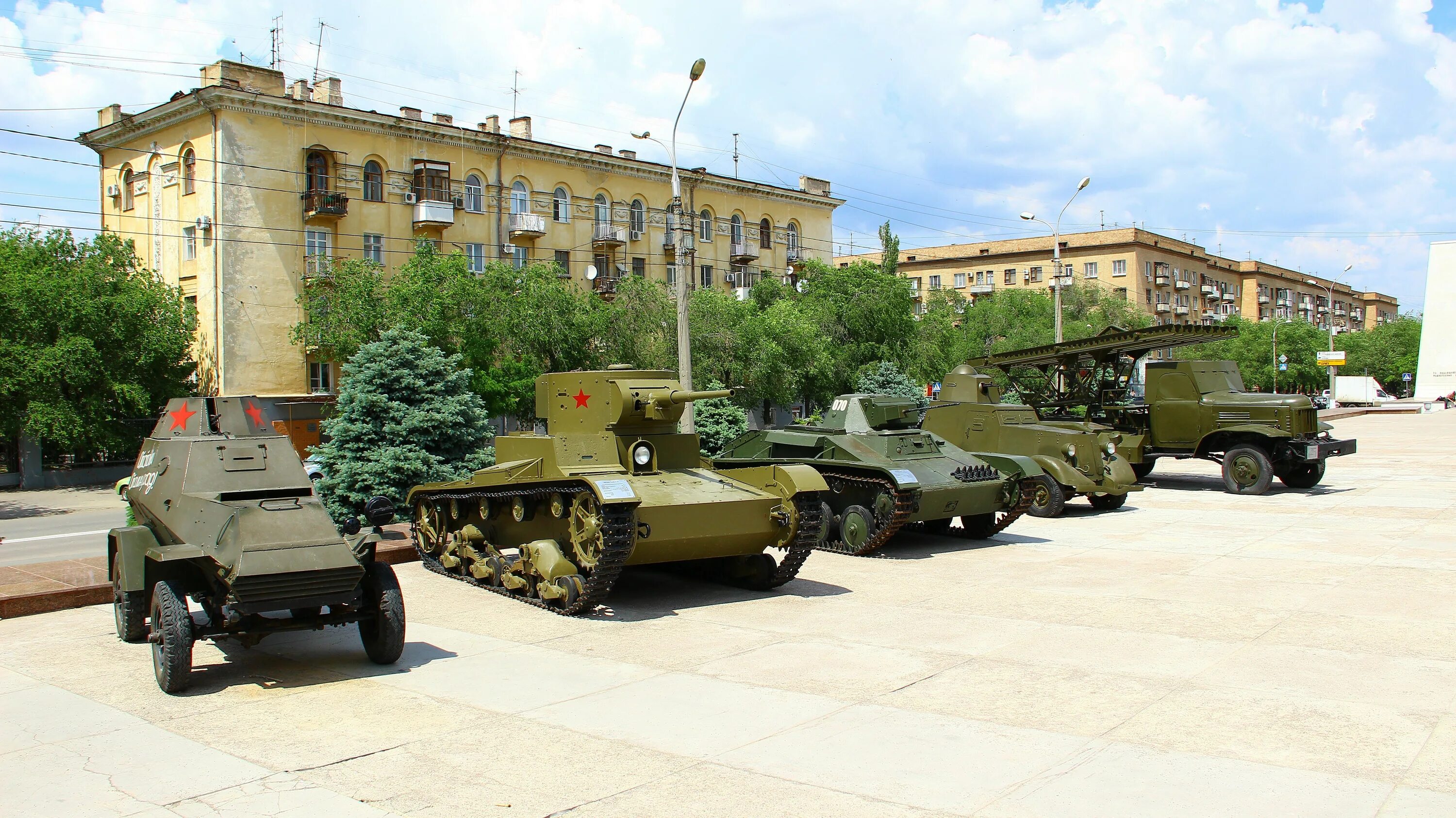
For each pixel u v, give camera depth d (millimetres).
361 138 36219
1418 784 5750
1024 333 55281
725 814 5426
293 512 8305
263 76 34344
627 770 6109
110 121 38250
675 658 8805
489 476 12438
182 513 8570
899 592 11797
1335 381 70750
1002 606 10836
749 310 36312
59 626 10414
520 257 41250
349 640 9617
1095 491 18438
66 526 21594
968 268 86875
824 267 43875
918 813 5414
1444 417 52500
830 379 38562
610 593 12055
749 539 11539
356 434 15844
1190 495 21906
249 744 6660
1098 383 24188
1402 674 7992
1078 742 6523
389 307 30953
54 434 28594
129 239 35938
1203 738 6559
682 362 21688
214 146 33031
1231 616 10102
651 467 12125
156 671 7953
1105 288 76250
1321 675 7992
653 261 46000
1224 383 22922
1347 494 21000
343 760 6324
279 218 34188
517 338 32156
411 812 5488
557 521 12016
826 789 5766
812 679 8086
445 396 16641
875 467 14484
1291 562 13156
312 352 34438
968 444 20141
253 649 9305
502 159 40250
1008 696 7551
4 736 6863
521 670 8461
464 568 13078
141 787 5910
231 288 33125
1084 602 10914
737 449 17469
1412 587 11375
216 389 33094
